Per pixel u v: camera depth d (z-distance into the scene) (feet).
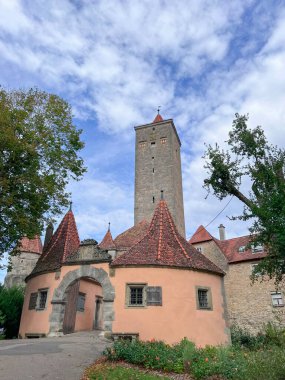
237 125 65.21
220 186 65.46
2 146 63.21
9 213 64.08
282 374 26.71
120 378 29.60
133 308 56.18
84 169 77.71
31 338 57.62
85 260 61.93
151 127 154.81
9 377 28.60
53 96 76.28
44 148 71.00
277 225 51.21
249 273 105.19
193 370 31.78
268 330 59.77
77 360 36.45
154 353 35.40
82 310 77.20
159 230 67.77
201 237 122.01
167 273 58.75
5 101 68.33
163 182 141.28
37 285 66.64
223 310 63.05
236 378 29.04
